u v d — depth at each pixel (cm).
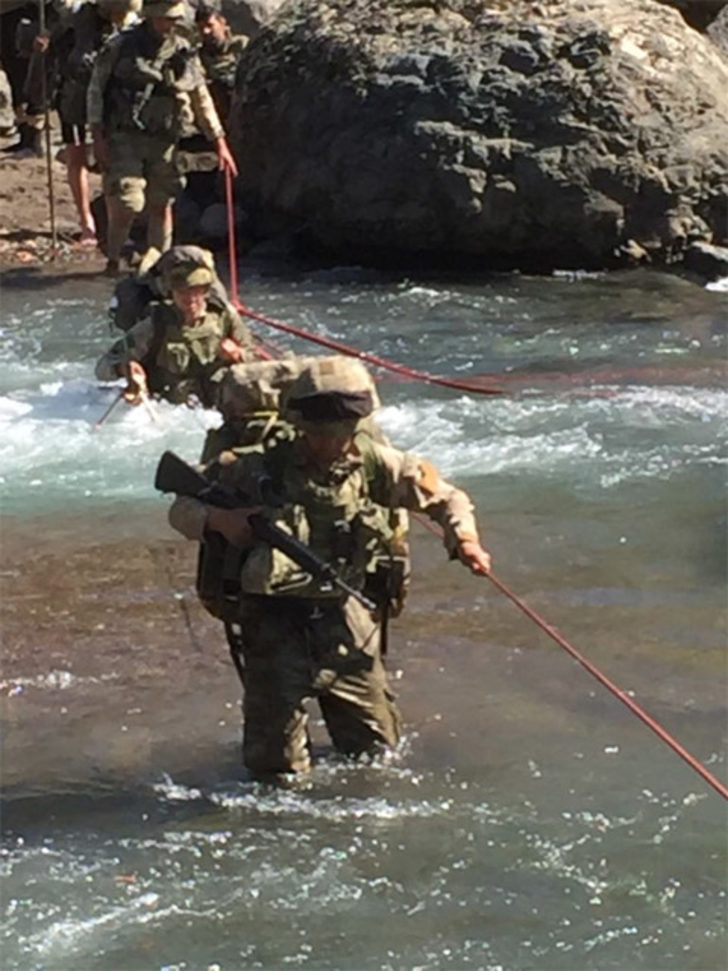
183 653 740
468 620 770
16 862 567
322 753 641
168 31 1488
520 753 640
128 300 1098
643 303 1441
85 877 558
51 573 838
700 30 1992
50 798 613
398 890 547
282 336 1334
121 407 1092
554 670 716
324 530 601
